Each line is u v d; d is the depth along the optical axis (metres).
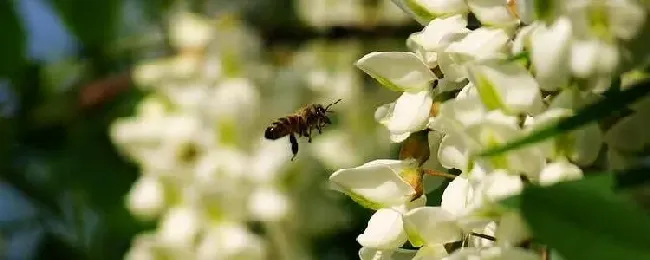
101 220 0.77
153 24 0.79
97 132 0.78
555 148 0.38
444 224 0.41
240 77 0.71
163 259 0.69
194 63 0.71
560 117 0.37
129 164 0.77
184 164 0.70
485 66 0.38
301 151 0.71
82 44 0.79
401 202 0.43
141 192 0.70
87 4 0.76
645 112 0.38
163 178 0.70
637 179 0.35
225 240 0.69
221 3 0.76
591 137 0.38
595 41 0.37
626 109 0.38
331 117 0.74
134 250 0.69
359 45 0.73
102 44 0.78
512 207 0.34
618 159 0.39
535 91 0.38
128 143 0.71
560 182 0.34
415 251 0.43
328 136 0.73
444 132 0.42
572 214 0.33
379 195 0.43
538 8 0.38
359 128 0.74
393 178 0.43
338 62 0.74
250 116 0.70
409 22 0.71
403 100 0.43
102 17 0.77
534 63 0.38
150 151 0.70
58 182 0.78
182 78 0.71
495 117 0.39
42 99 0.78
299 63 0.73
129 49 0.79
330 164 0.72
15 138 0.78
